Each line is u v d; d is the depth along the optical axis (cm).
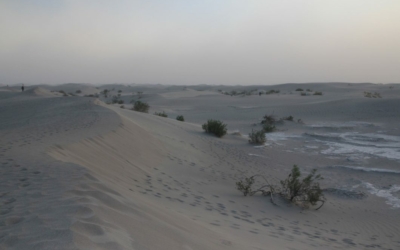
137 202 576
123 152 1193
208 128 2386
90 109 2295
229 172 1414
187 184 1062
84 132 1313
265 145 2184
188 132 2283
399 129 2773
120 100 6662
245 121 3684
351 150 2081
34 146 939
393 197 1202
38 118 2067
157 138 1738
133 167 1067
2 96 5112
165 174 1129
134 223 442
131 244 367
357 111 3750
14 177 632
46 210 426
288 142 2377
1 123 2177
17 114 2831
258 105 5238
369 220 975
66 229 352
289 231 789
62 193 500
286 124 3238
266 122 3297
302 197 1089
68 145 996
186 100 6419
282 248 611
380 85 10525
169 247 405
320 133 2748
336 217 984
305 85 11200
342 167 1634
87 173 658
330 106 4162
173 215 600
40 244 321
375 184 1365
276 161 1781
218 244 504
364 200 1169
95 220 395
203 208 827
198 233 530
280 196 1081
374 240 822
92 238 347
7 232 365
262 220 843
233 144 2158
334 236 818
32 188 550
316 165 1720
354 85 10506
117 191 594
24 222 391
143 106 4081
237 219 798
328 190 1271
